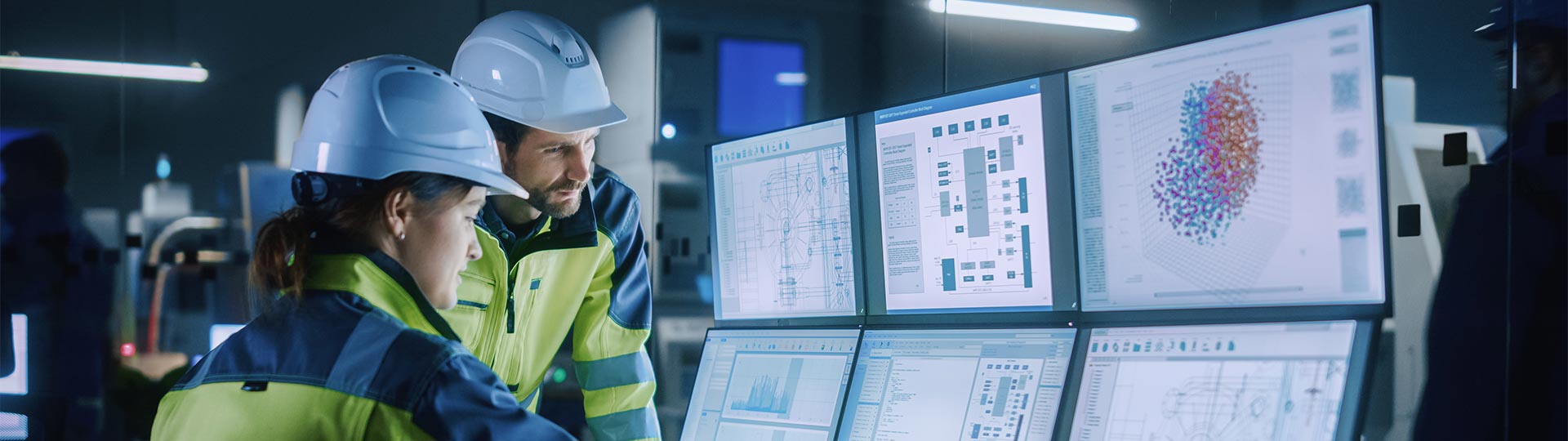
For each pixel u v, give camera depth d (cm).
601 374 206
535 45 182
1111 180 141
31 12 448
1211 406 126
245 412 112
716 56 487
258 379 113
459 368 112
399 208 123
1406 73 230
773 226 192
